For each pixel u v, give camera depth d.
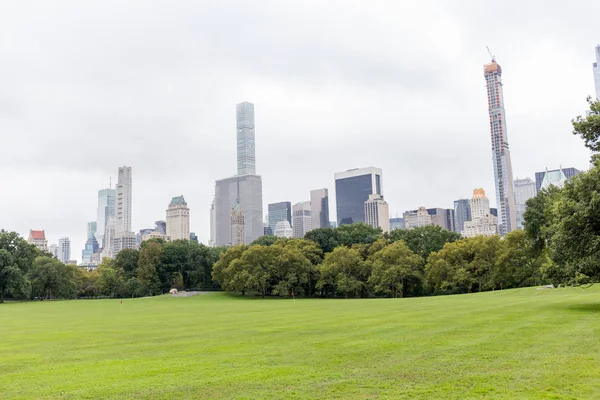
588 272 38.06
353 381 15.45
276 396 14.06
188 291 141.75
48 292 144.50
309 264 116.06
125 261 153.50
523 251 92.19
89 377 17.48
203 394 14.55
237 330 31.47
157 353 22.64
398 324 31.16
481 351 19.81
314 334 27.52
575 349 19.42
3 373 18.64
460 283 99.12
